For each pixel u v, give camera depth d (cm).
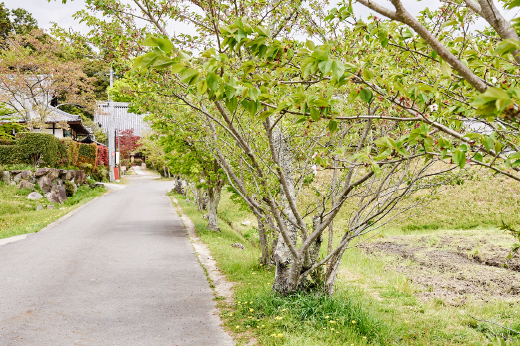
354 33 394
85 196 2961
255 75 285
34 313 635
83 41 611
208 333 570
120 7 548
